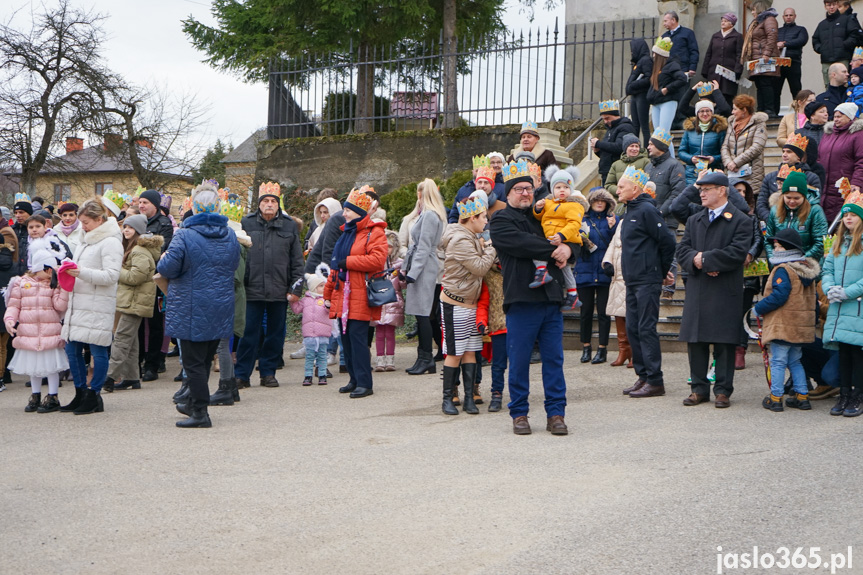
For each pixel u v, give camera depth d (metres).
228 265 7.03
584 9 17.16
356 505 4.82
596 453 5.87
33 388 7.91
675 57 13.62
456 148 15.55
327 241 9.28
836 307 6.99
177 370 10.65
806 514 4.56
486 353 7.83
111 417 7.49
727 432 6.42
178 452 6.11
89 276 7.42
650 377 7.92
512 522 4.50
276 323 9.07
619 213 10.77
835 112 10.17
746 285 8.78
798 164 8.44
